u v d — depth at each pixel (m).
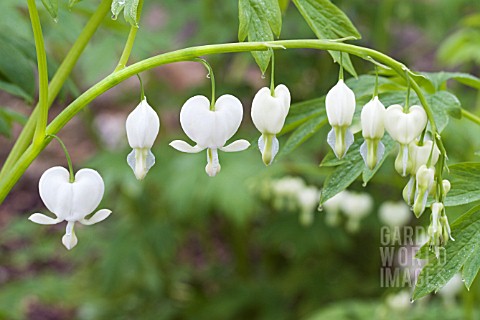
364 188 5.90
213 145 1.72
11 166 2.14
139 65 1.80
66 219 1.77
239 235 6.65
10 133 3.15
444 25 6.73
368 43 6.70
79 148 9.60
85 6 3.69
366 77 2.43
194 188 5.56
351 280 6.30
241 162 5.66
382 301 4.73
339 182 2.04
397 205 4.17
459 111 2.27
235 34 6.23
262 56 1.85
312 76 6.53
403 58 7.16
